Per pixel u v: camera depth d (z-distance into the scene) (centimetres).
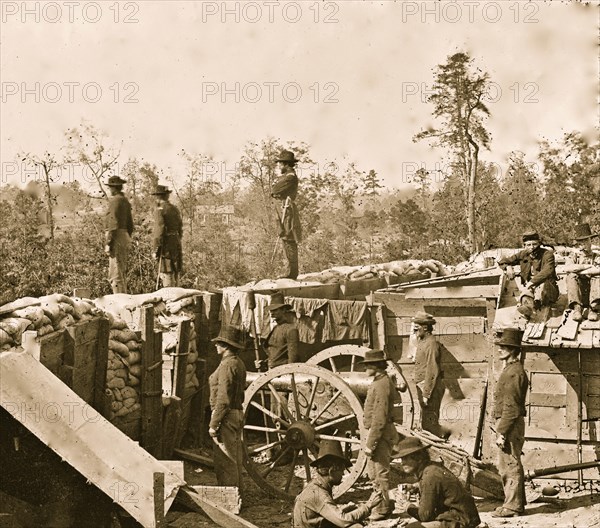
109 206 1463
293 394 1026
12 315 825
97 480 708
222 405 973
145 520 696
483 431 1155
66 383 855
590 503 992
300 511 747
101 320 938
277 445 1077
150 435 1042
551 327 1091
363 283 1580
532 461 1078
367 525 920
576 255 1483
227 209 3231
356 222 3350
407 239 3195
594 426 1073
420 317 1144
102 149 2666
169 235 1527
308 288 1416
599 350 1064
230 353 992
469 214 3136
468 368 1187
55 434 719
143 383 1034
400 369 1170
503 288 1175
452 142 3322
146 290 1897
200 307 1225
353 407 991
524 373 961
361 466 979
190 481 1045
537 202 3089
